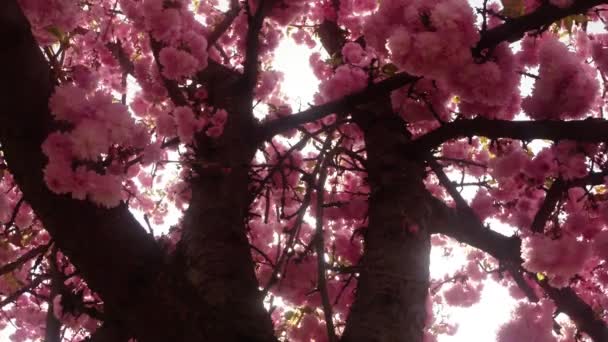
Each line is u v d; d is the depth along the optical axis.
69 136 1.73
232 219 2.42
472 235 3.02
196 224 2.38
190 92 3.33
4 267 3.03
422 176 2.87
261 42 4.11
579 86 2.32
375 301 2.20
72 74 3.09
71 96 1.77
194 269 2.14
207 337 1.72
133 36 4.63
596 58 2.77
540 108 2.41
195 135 2.94
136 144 2.66
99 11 4.34
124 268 1.74
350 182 4.09
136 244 1.78
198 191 2.58
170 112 3.38
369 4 4.20
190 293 1.76
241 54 4.36
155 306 1.72
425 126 3.23
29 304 5.21
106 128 1.80
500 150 2.74
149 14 3.04
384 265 2.32
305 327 2.99
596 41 2.89
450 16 1.97
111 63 4.39
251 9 3.60
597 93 2.34
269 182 3.33
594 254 2.53
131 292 1.73
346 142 3.65
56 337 3.28
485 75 2.09
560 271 2.33
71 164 1.75
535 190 3.45
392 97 2.81
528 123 2.41
